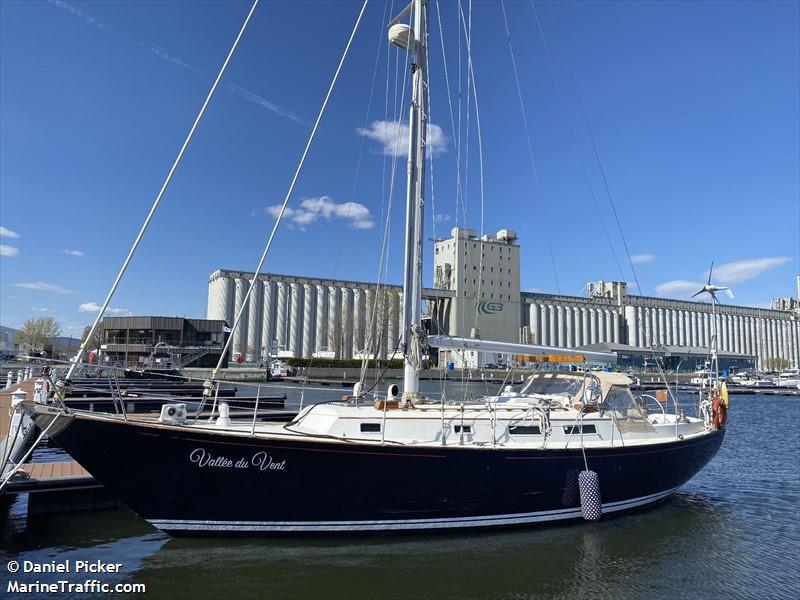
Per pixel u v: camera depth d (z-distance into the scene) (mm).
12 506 9992
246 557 7250
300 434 7492
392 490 7617
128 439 6699
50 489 9508
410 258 9633
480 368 13586
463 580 7078
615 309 98812
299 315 76062
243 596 6508
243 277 73312
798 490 12820
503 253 81375
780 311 115250
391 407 8758
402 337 9570
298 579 6879
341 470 7371
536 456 8328
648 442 9555
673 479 10438
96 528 8977
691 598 6895
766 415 35125
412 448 7547
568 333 93562
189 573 6953
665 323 102000
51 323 70875
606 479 9078
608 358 10320
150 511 7129
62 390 6984
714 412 11812
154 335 57781
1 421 12422
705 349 82250
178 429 6781
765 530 9625
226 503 7223
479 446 7996
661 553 8289
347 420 7969
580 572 7484
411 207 9719
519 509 8430
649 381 56031
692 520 10102
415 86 9898
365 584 6840
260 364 60469
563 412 9250
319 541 7613
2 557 7680
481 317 76375
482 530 8281
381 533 7805
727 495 12273
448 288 75312
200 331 60188
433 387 27062
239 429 7621
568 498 8758
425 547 7777
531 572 7379
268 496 7277
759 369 103938
